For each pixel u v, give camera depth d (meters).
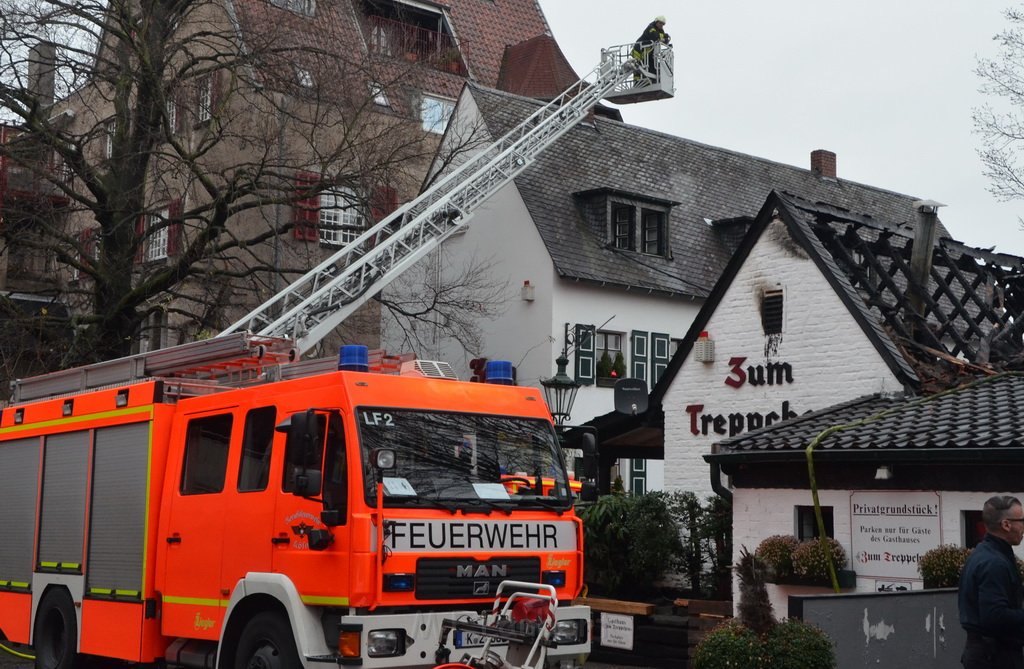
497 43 40.00
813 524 13.09
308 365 10.66
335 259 20.28
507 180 25.02
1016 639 7.14
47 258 23.47
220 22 24.98
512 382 10.86
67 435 12.45
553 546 9.93
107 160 22.03
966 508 11.46
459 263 30.34
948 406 13.16
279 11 22.69
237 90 22.53
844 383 14.87
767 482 13.36
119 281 21.92
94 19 21.47
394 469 9.18
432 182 25.66
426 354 26.77
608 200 29.88
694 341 16.75
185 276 22.05
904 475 11.97
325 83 22.34
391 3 35.38
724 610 13.75
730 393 16.25
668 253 30.98
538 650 8.56
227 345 11.55
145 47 21.41
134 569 11.02
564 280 28.23
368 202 22.83
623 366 29.12
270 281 24.64
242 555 9.79
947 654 9.64
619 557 15.53
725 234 33.00
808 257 15.45
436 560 9.11
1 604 13.20
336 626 8.95
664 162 34.12
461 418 9.80
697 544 15.25
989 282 17.83
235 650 9.83
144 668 12.12
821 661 8.38
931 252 16.50
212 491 10.30
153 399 11.09
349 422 9.12
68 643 11.91
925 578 11.38
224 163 26.88
